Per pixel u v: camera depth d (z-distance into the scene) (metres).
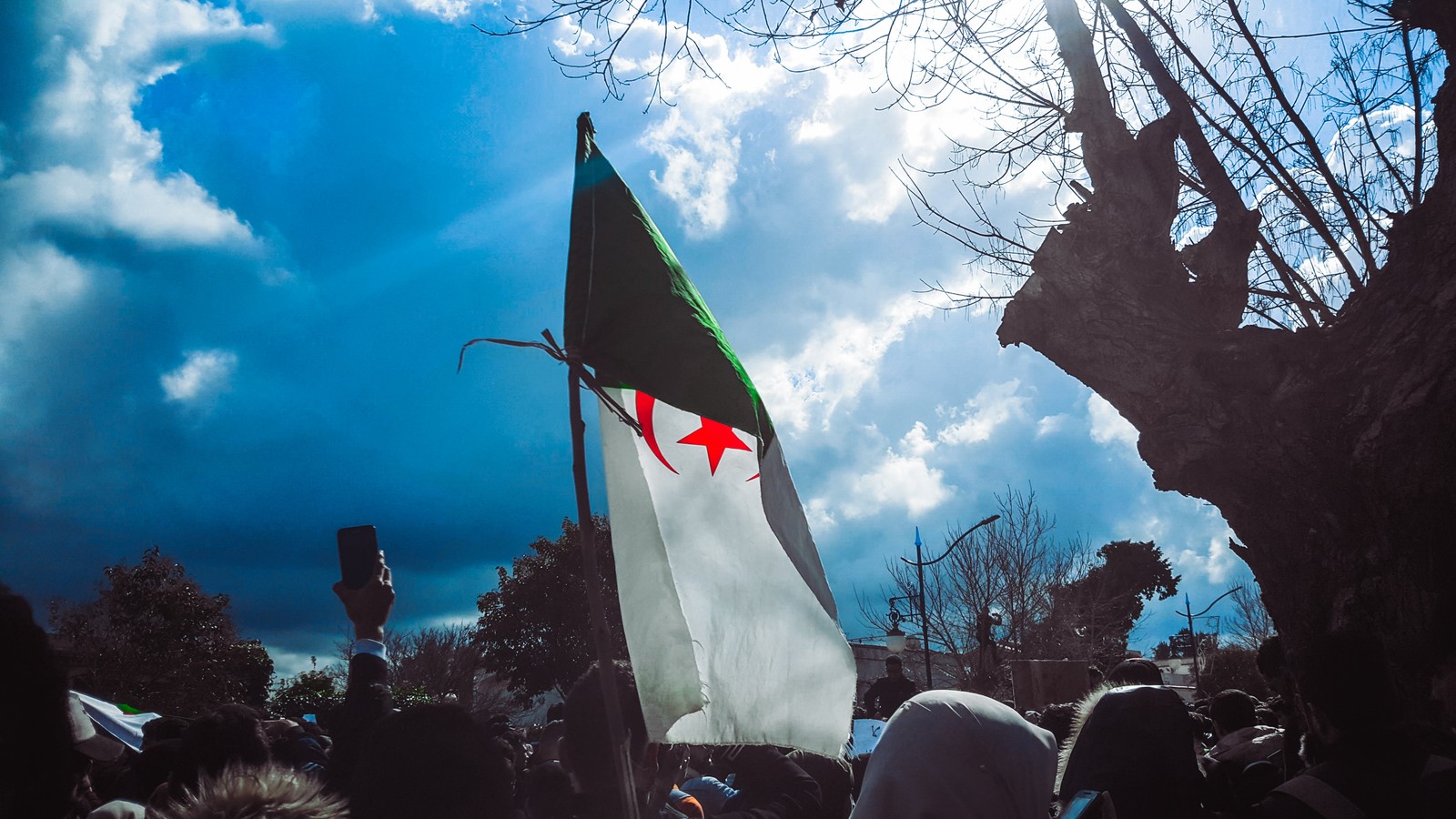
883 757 2.13
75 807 2.16
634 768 2.49
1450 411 4.94
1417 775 2.47
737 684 2.57
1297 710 3.44
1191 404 5.74
